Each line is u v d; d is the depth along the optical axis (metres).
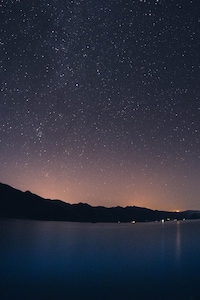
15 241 37.81
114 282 17.91
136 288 16.38
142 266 23.62
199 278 19.33
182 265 24.12
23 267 22.45
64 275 19.80
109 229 74.38
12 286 16.38
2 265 23.08
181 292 15.59
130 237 50.47
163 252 31.84
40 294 14.80
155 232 64.00
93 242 40.84
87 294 14.98
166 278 19.33
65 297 14.34
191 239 46.62
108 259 26.91
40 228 61.75
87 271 21.34
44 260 25.70
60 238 44.62
